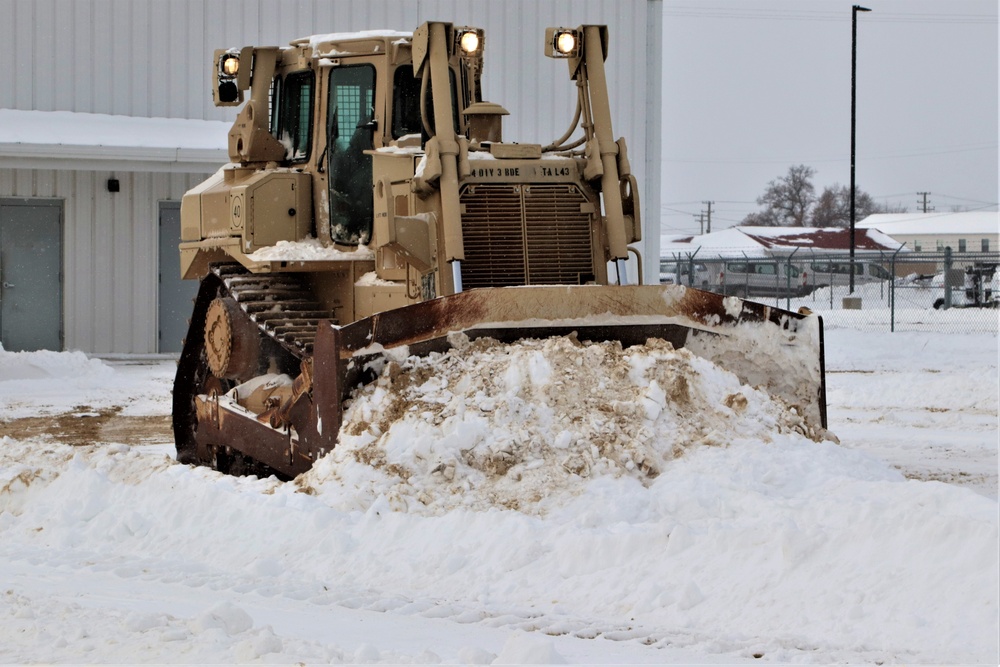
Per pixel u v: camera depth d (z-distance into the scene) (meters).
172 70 27.22
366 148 11.23
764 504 7.89
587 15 27.78
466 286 10.46
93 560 8.28
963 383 19.23
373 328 9.52
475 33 10.74
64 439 15.20
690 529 7.46
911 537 6.82
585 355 9.48
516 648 5.50
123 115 27.02
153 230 27.25
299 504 8.59
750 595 6.68
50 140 24.97
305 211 11.58
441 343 9.67
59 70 26.72
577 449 8.80
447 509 8.38
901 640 6.03
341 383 9.41
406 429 9.03
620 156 11.00
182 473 9.66
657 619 6.59
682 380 9.40
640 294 10.00
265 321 11.06
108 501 9.61
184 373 13.15
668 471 8.76
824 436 9.88
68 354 23.06
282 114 12.09
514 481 8.60
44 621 6.00
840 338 29.67
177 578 7.67
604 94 11.04
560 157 10.96
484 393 9.23
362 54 11.28
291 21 27.38
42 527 9.35
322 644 5.66
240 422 11.38
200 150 25.11
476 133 11.38
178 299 27.53
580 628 6.41
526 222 10.68
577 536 7.48
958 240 114.38
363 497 8.56
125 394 20.31
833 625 6.27
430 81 11.11
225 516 8.78
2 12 26.39
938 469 12.80
